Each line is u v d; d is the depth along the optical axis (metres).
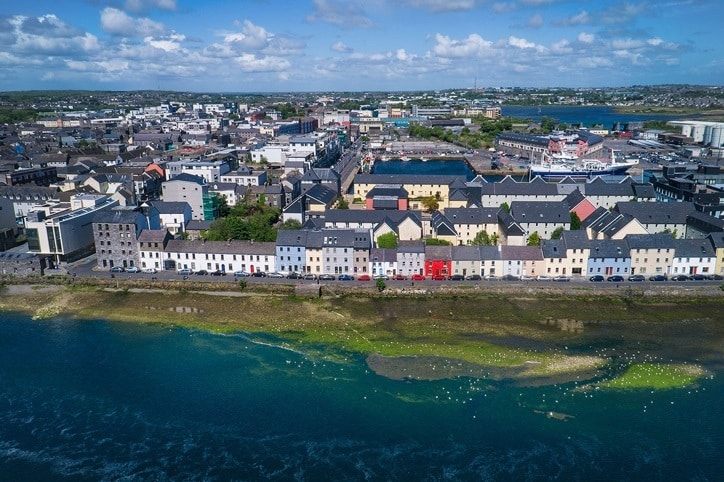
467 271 165.62
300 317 144.25
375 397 108.44
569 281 161.12
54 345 132.50
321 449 95.38
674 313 144.12
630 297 152.62
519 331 134.75
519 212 199.00
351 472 90.12
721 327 136.38
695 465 89.81
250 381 115.00
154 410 106.69
